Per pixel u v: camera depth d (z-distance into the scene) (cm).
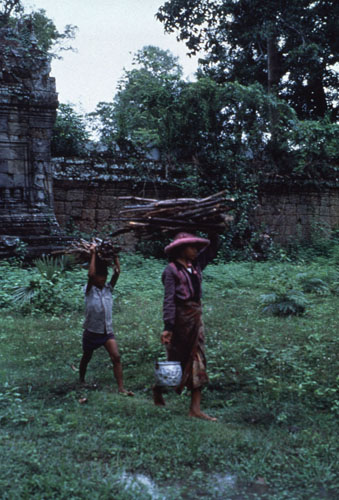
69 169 1591
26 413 442
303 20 2195
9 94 1440
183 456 363
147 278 1230
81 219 1628
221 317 852
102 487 314
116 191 1677
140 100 1777
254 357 634
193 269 462
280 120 1942
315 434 404
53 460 350
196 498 314
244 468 351
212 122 1800
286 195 2023
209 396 504
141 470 346
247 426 430
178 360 454
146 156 1745
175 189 1762
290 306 874
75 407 461
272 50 2295
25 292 950
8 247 1316
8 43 1472
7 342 701
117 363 518
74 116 1703
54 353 658
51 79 1505
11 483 316
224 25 2250
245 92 1791
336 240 2042
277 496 315
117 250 542
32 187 1490
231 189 1798
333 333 734
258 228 1916
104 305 523
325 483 335
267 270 1376
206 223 480
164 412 449
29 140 1488
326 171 2133
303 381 538
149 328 775
